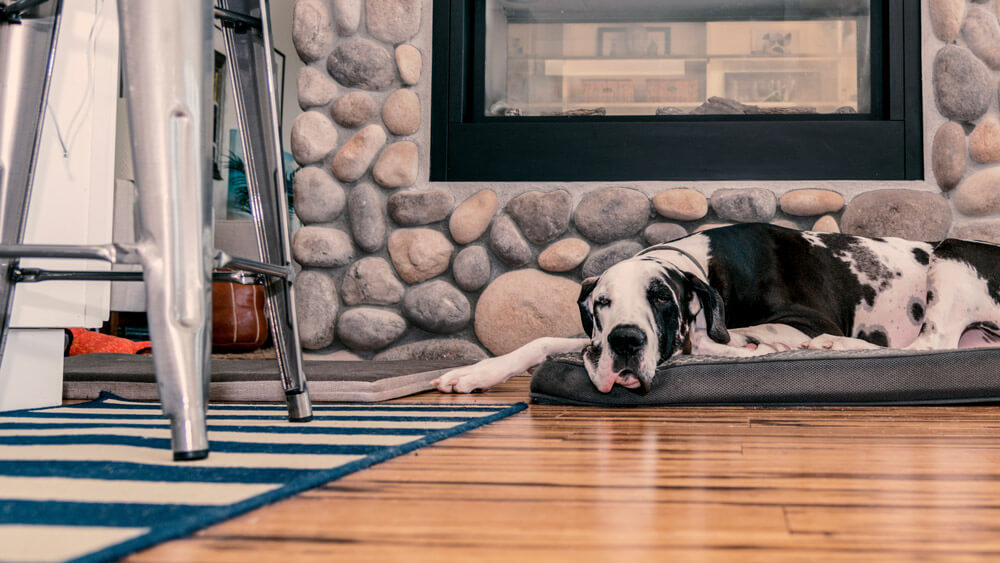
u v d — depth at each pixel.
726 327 2.10
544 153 3.07
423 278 3.03
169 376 0.92
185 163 0.91
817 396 1.71
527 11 3.34
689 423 1.45
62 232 1.61
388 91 3.16
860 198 2.84
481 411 1.60
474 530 0.65
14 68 1.13
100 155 1.71
